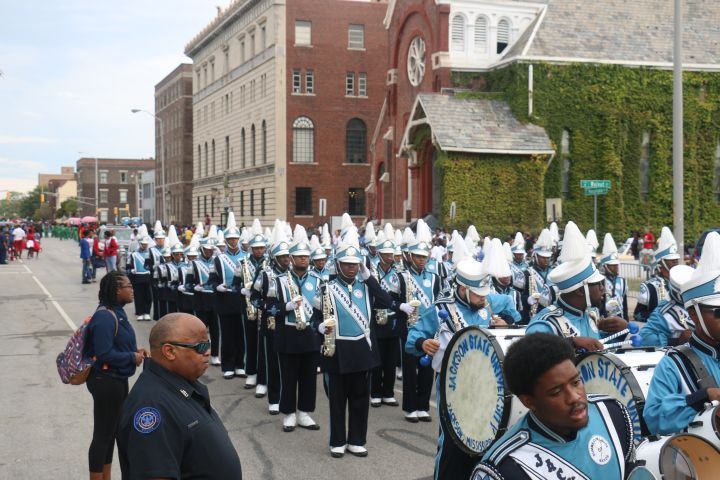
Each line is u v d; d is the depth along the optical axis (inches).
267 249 508.7
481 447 216.2
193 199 3267.7
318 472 323.0
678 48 650.2
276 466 331.6
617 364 186.5
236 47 2672.2
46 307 923.4
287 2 2320.4
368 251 650.2
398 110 1827.0
